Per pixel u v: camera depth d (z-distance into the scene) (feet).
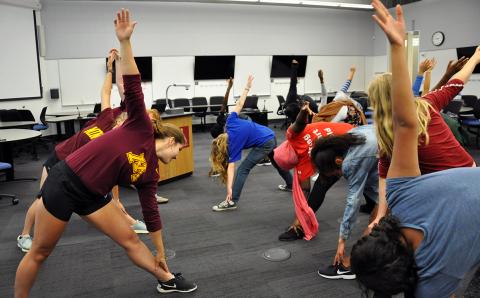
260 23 34.65
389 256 3.09
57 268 8.45
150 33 31.45
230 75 33.81
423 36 34.55
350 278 7.59
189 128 16.58
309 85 37.17
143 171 5.80
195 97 32.45
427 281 3.31
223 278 7.87
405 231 3.37
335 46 37.99
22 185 15.99
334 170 7.08
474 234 3.27
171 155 6.48
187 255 9.00
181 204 12.90
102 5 29.78
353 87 39.45
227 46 33.86
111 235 6.28
